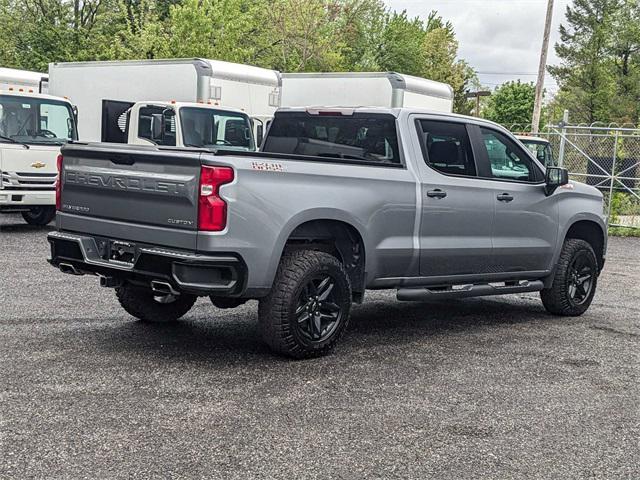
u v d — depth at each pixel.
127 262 6.12
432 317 8.47
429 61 65.94
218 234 5.69
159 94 15.77
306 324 6.34
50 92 18.53
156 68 15.83
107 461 4.20
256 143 15.02
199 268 5.70
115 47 32.81
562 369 6.50
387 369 6.23
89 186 6.36
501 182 7.86
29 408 4.93
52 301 8.21
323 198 6.30
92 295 8.62
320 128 7.55
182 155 5.74
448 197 7.29
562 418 5.27
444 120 7.48
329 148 7.48
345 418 5.04
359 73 16.17
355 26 47.28
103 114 14.74
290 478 4.10
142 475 4.04
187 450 4.40
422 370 6.25
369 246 6.71
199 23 29.86
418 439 4.75
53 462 4.15
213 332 7.19
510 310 9.11
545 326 8.23
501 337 7.59
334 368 6.18
